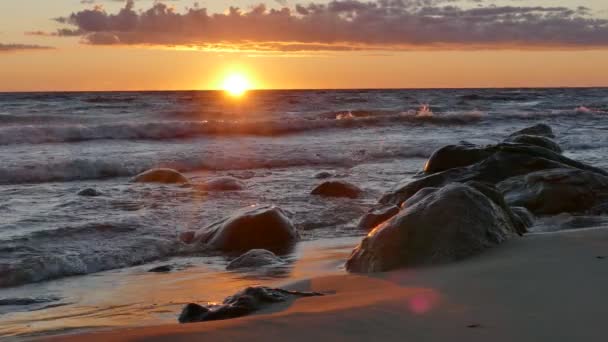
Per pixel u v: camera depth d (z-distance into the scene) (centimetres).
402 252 609
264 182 1389
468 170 1031
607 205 891
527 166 1027
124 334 401
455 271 545
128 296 605
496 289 475
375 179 1445
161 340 382
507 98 6141
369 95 6531
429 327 393
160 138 2350
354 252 660
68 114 3697
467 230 616
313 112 4031
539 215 874
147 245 804
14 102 4694
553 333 374
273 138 2417
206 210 1041
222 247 820
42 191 1281
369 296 489
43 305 586
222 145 2148
